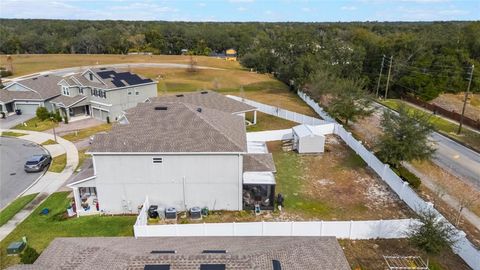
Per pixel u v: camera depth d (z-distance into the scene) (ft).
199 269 42.39
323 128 137.49
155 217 78.84
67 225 76.74
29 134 143.64
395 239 70.13
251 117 164.45
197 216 79.20
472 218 76.95
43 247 68.28
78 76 173.58
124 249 52.39
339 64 229.45
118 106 165.27
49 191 93.50
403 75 228.02
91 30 472.85
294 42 250.57
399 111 104.42
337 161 112.37
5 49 413.80
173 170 80.53
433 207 76.84
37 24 577.84
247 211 83.05
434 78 213.05
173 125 86.99
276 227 69.10
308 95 202.18
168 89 242.78
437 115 176.35
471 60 238.68
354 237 70.28
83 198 88.17
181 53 467.11
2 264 63.98
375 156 104.47
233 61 400.47
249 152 100.27
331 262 50.01
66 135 142.31
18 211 82.64
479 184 94.02
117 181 81.00
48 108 176.76
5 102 169.17
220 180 81.46
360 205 84.58
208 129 85.20
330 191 92.27
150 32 467.93
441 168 105.09
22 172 106.22
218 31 509.76
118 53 436.76
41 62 343.67
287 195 90.12
